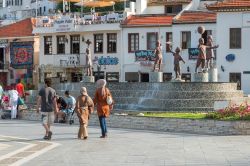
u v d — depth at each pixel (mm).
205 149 20250
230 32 55531
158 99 36969
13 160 18141
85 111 24453
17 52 74250
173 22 60375
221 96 36875
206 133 26375
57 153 19734
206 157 18172
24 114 37156
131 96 38844
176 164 16750
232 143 21984
